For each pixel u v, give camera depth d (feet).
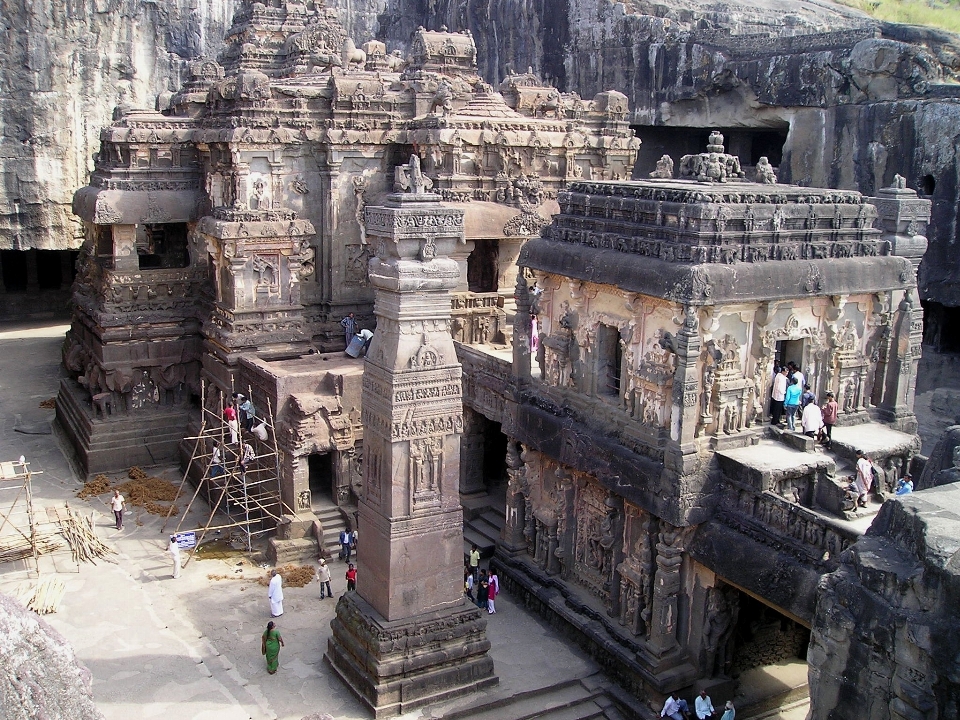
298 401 90.58
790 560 61.00
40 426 124.77
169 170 116.57
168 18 163.02
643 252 71.15
